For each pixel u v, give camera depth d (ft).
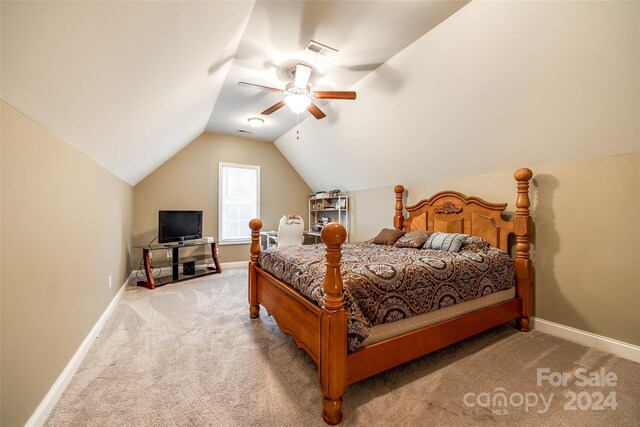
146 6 3.86
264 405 4.92
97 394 5.18
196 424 4.47
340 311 4.61
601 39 5.47
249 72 8.97
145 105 7.02
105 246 8.80
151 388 5.36
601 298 7.04
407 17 6.45
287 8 6.10
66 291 5.65
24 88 3.71
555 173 7.87
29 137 4.32
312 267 6.14
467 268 6.97
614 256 6.83
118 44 4.24
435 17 6.47
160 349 6.88
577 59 5.91
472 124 8.64
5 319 3.72
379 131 11.46
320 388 5.12
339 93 8.54
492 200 9.56
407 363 6.31
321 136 14.43
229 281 13.60
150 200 14.88
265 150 18.42
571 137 7.13
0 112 3.61
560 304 7.77
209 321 8.68
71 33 3.43
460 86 7.88
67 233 5.76
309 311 5.56
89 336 7.00
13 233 3.91
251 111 12.67
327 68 8.70
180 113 9.52
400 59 8.09
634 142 6.35
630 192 6.57
